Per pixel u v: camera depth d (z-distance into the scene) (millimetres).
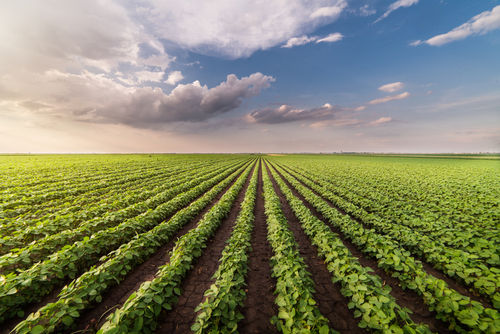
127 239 7426
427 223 8617
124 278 5660
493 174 27688
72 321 3691
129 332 3406
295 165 50250
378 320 3721
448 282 5594
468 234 6836
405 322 3879
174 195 15469
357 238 7457
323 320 3699
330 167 43312
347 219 8930
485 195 13883
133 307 3654
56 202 12430
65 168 31438
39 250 6121
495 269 4680
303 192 17062
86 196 14422
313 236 8102
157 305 4004
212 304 3811
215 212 10148
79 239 7172
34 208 11102
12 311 4180
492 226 8406
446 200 13234
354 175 28469
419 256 6715
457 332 3867
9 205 10953
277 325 3914
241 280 4770
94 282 4637
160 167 37812
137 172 29031
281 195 17672
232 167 43844
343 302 4828
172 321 4184
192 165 43188
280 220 8891
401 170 35969
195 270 6172
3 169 27969
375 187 19547
